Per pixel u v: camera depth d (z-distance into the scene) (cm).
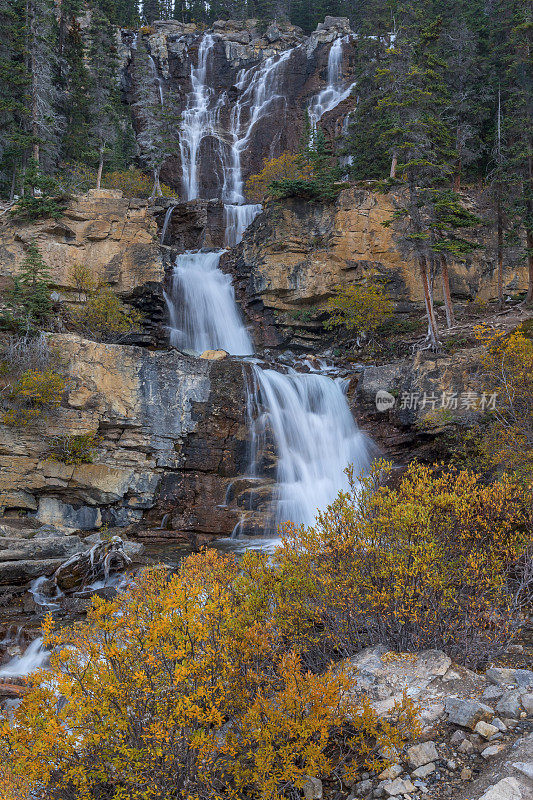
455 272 2733
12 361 1812
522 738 438
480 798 382
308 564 622
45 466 1750
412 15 3588
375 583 600
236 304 2956
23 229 2542
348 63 6159
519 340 1395
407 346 2456
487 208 2839
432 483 695
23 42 3641
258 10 8288
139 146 5694
